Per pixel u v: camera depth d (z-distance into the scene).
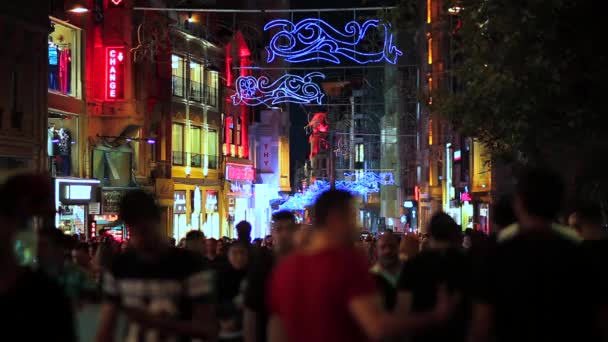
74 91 39.09
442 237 8.05
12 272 4.79
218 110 59.91
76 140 39.09
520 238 5.54
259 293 8.38
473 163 41.75
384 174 90.00
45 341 4.74
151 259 6.44
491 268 5.54
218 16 65.88
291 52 32.28
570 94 15.25
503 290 5.43
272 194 72.69
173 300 6.39
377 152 111.69
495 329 5.53
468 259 7.43
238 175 64.38
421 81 67.12
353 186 94.56
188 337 6.50
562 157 17.28
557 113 15.69
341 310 5.19
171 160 50.09
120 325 12.48
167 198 48.38
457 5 17.42
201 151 56.88
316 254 5.36
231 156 64.19
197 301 6.45
